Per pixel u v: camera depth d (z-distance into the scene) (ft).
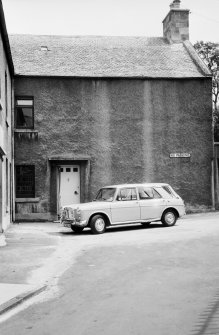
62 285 26.73
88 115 72.38
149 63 76.84
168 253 35.78
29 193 70.38
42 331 18.48
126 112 73.20
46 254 37.29
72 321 19.57
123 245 40.63
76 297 23.77
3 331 18.78
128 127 73.10
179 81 74.64
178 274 28.14
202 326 17.98
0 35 49.42
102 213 51.88
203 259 33.04
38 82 71.67
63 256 36.37
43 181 70.38
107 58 77.41
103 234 50.67
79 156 71.56
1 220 49.88
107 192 54.65
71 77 71.77
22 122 71.41
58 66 73.61
